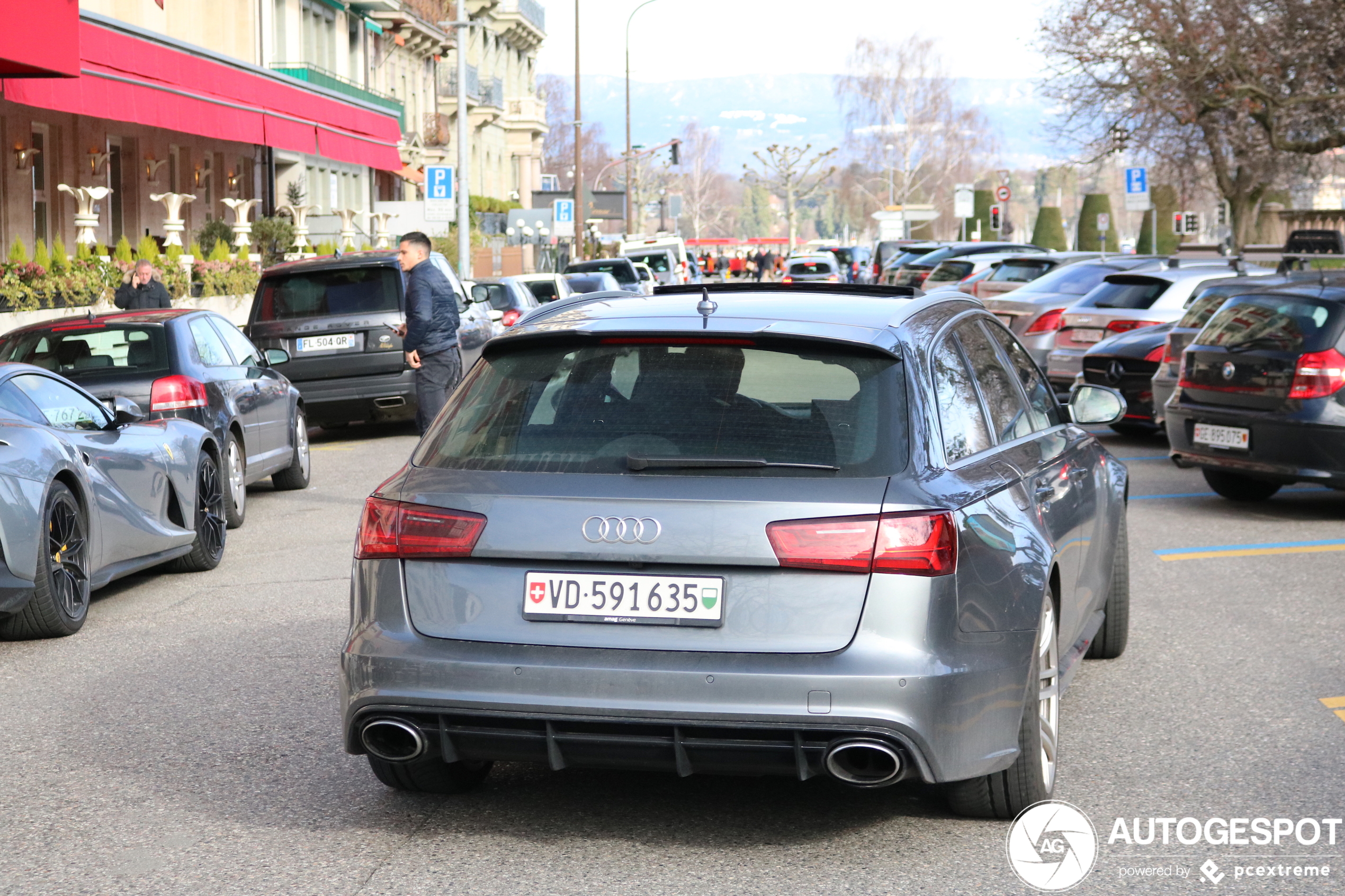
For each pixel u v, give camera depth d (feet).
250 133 89.40
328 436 59.72
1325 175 149.18
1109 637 22.40
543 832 15.30
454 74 205.87
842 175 485.97
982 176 373.20
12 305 59.98
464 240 97.66
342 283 54.70
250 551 33.91
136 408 28.43
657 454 14.07
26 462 24.56
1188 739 18.49
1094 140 124.47
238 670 22.59
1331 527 35.14
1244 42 111.45
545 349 15.42
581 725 13.69
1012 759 14.56
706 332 14.80
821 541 13.48
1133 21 114.42
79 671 22.86
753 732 13.43
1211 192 137.39
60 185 73.26
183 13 113.19
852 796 16.34
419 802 16.35
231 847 15.02
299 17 138.41
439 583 14.24
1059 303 59.67
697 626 13.62
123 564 27.86
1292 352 35.83
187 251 90.68
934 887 13.73
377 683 14.17
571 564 13.91
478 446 14.75
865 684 13.28
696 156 599.57
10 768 17.85
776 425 14.12
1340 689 20.84
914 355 14.92
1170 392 43.93
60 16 52.34
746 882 13.85
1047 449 18.10
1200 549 32.32
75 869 14.47
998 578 14.33
